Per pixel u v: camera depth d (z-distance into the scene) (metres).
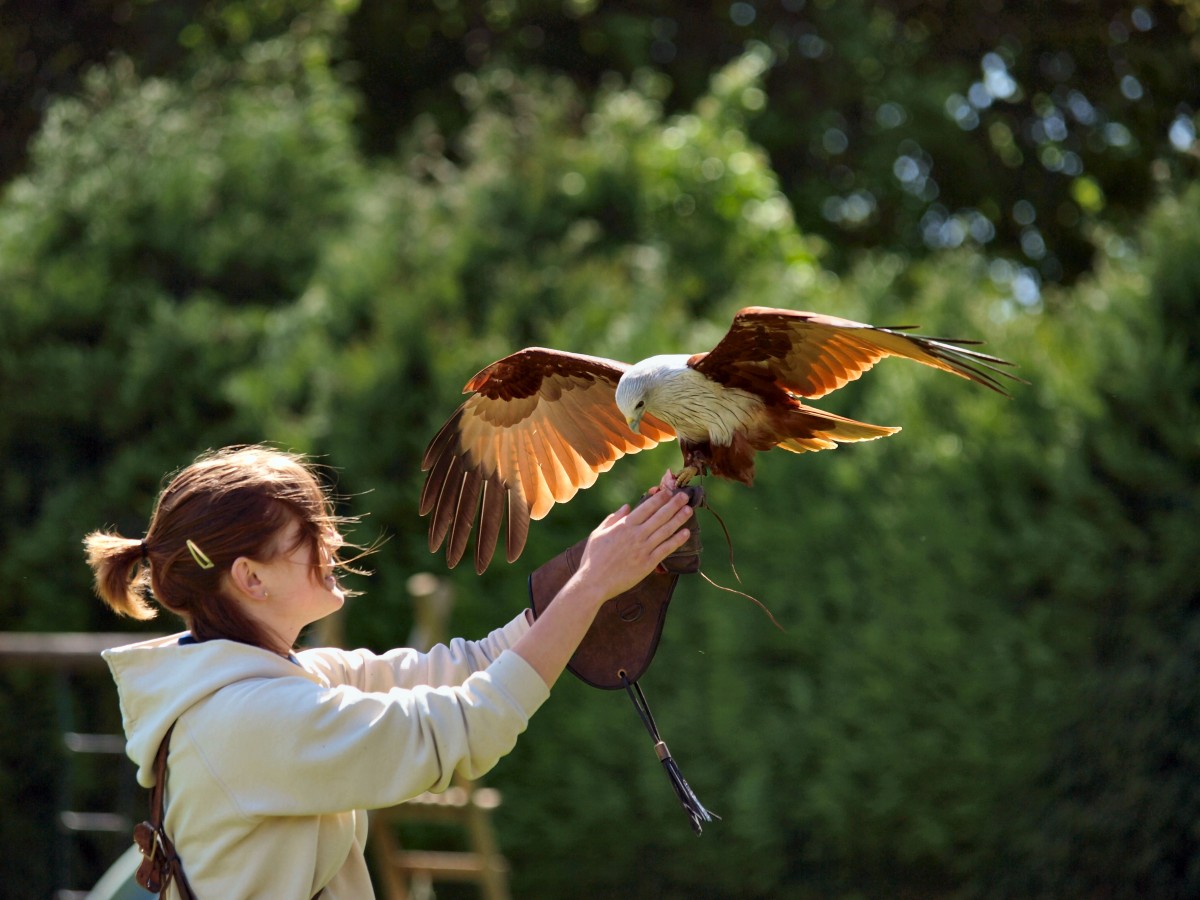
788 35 22.19
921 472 9.69
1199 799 8.80
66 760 9.29
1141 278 9.55
